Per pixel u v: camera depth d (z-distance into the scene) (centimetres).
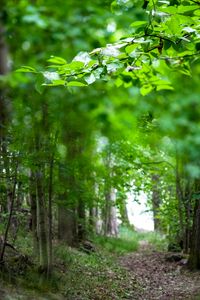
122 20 612
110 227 2453
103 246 1855
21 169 902
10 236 1113
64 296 835
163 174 1784
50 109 711
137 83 438
